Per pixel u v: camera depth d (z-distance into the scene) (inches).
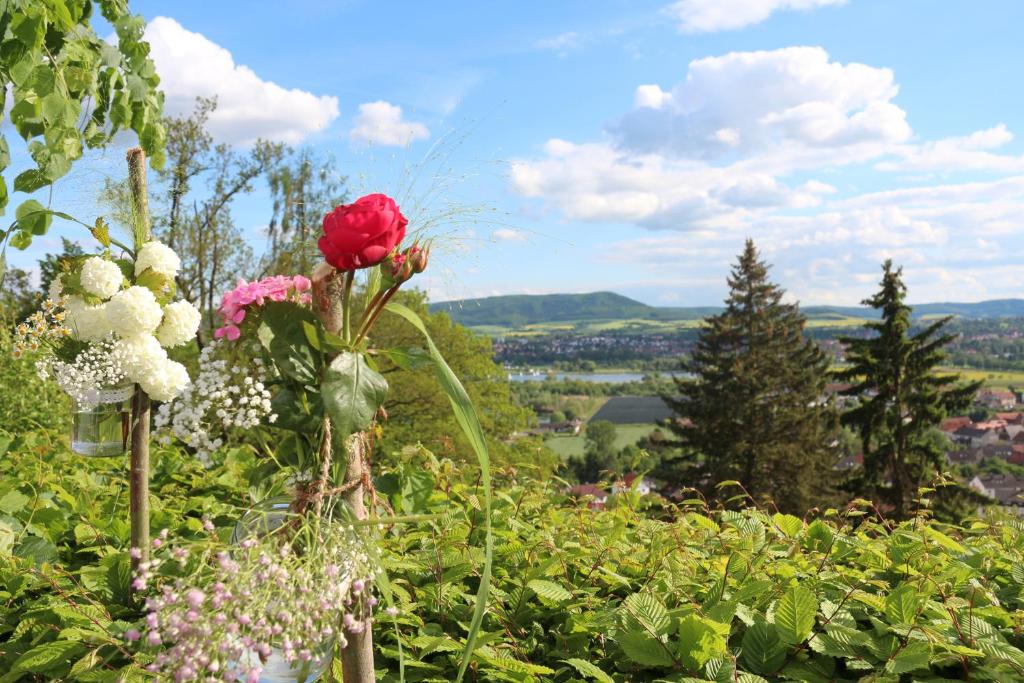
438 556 97.5
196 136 703.1
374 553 64.9
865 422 1006.4
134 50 168.4
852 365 1043.9
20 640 85.0
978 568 107.7
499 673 77.4
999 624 89.8
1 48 123.9
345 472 66.5
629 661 83.7
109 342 85.0
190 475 157.1
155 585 72.1
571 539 118.3
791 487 1119.6
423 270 65.3
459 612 92.8
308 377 63.9
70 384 85.0
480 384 852.6
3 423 222.2
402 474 115.1
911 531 117.6
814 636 83.0
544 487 132.6
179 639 54.4
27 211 111.4
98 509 125.0
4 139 123.4
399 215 65.2
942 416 969.5
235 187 684.7
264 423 65.2
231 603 54.3
